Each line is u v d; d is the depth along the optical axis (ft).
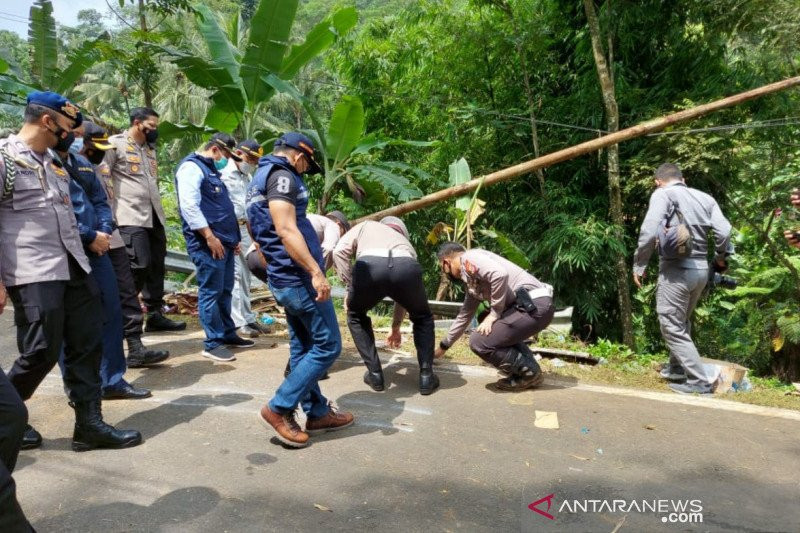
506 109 28.89
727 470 9.62
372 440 10.52
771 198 26.91
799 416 12.07
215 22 26.09
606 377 14.69
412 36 30.25
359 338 13.34
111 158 14.76
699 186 24.73
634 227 26.78
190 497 8.35
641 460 9.92
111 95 72.33
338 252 13.15
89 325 9.56
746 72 24.64
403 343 17.20
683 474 9.46
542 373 14.46
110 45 25.26
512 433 10.93
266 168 9.95
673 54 25.81
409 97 31.22
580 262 24.34
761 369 31.35
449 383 13.78
